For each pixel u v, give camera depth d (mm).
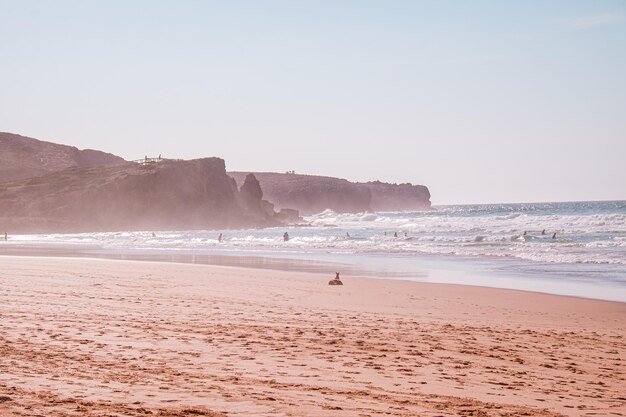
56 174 149000
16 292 20688
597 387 9781
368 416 6930
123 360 10070
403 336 13953
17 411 6305
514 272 34125
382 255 48656
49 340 11750
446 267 37594
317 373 9727
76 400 7016
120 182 139750
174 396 7500
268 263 40812
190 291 22781
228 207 153250
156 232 123938
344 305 19969
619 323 17656
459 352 12266
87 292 21281
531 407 8117
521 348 13047
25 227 124750
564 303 21781
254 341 12500
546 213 150875
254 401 7391
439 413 7355
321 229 120938
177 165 149000
